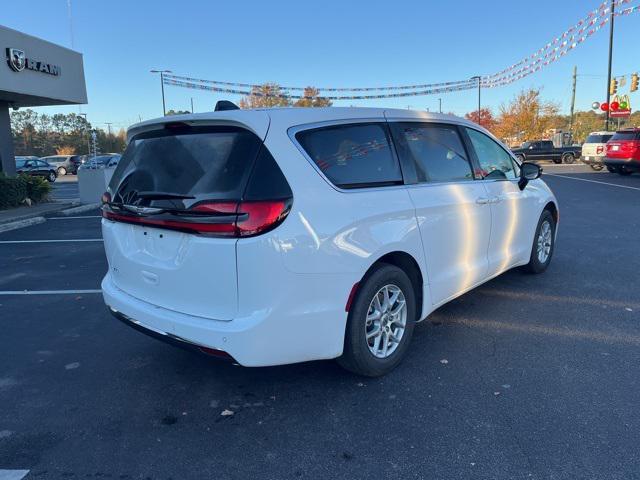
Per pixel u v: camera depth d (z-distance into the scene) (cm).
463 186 433
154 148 346
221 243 291
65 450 293
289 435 303
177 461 281
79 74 1728
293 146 311
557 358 393
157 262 327
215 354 301
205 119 318
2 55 1365
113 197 367
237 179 294
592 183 1858
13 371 397
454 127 451
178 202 307
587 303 514
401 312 377
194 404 342
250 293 291
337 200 321
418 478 262
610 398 332
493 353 404
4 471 274
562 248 766
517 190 522
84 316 522
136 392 361
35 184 1581
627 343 417
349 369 359
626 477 257
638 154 2044
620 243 797
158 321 323
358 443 293
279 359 304
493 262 483
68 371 396
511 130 5634
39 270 725
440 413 321
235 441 298
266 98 4331
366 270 336
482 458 275
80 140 9150
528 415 315
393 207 355
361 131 358
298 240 298
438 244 400
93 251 858
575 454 276
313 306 310
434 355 403
